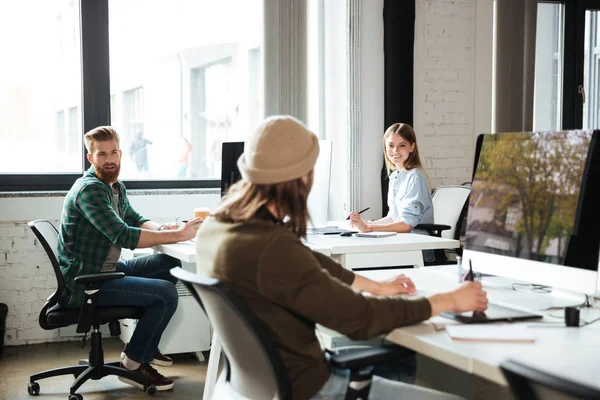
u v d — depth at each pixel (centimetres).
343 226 398
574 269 185
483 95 527
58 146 444
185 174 477
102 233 337
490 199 217
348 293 170
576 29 570
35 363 395
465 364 152
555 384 106
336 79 494
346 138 487
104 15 447
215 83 480
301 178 175
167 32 465
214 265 174
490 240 215
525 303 203
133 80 459
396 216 429
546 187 196
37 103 438
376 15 491
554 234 192
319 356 175
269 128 175
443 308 180
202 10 473
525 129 530
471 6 520
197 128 478
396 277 219
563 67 571
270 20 454
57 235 359
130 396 340
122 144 459
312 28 496
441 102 516
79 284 330
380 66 495
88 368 338
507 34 522
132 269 371
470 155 526
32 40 434
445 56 515
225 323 174
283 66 459
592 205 181
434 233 413
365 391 167
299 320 172
